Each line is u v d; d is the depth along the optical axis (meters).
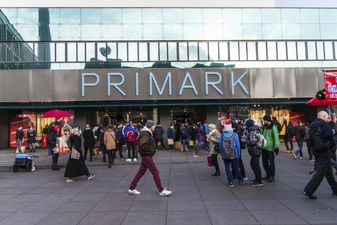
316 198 8.29
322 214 6.96
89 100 24.20
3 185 11.23
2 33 25.31
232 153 9.98
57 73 24.17
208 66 25.84
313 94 25.16
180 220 6.75
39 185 11.10
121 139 17.83
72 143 11.72
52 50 25.27
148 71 24.48
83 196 9.20
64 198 9.01
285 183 10.38
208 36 26.14
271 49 26.34
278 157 17.41
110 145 15.12
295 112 28.56
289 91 25.06
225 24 26.33
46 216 7.26
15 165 14.27
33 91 24.02
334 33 26.86
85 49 25.39
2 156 21.09
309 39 26.62
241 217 6.88
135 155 17.62
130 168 14.82
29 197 9.24
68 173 11.63
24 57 25.14
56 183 11.40
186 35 26.03
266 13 26.59
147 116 27.27
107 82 24.27
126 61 25.50
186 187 10.11
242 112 27.47
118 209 7.70
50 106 24.77
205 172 13.13
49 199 8.93
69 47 25.36
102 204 8.21
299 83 25.17
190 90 24.52
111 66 25.39
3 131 26.72
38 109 26.67
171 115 26.89
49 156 20.36
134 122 27.23
